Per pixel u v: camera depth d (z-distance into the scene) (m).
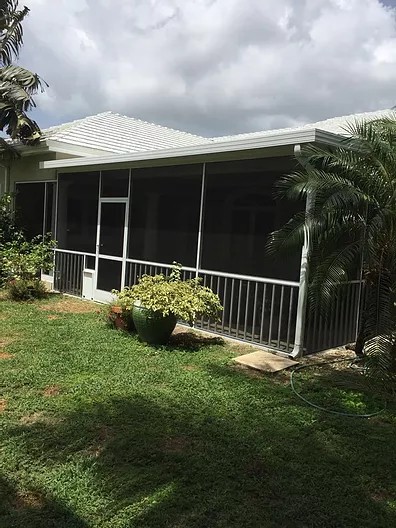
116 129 13.81
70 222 10.58
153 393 4.64
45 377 4.94
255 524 2.68
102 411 4.15
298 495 3.00
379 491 3.13
